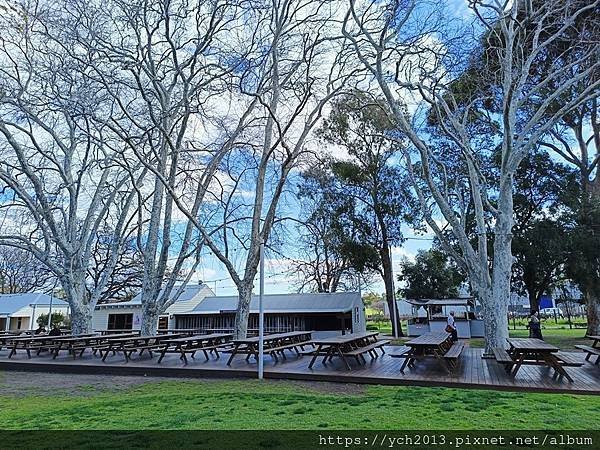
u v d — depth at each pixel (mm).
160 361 10344
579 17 12570
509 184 11273
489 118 16109
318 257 29219
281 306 23531
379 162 22625
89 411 5574
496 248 11141
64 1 13039
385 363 9469
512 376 7535
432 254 27516
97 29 13406
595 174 20578
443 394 6328
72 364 10273
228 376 8734
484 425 4504
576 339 18344
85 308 16781
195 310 25156
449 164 17672
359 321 24625
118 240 18406
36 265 26766
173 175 14609
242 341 9914
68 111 13891
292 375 8234
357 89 15273
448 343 10680
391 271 23391
